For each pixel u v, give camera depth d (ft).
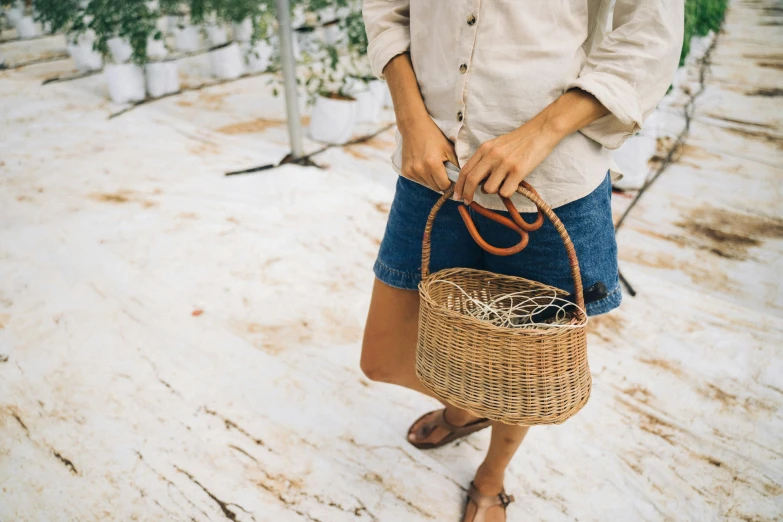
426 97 3.84
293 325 7.36
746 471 5.59
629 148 10.44
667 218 9.83
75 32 18.63
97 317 7.25
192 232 9.14
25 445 5.58
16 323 7.07
